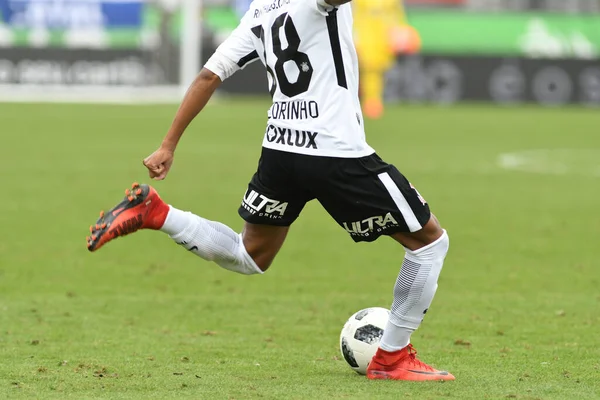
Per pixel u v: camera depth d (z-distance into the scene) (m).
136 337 23.12
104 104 111.75
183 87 119.44
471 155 71.69
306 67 17.84
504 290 29.39
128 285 29.98
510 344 22.58
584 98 123.06
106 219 18.09
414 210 18.00
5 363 20.05
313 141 17.86
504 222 43.09
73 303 27.20
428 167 64.12
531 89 122.69
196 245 19.02
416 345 22.47
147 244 37.50
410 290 18.41
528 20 123.88
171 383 18.34
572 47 122.94
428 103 122.00
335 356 21.27
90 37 117.75
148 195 18.28
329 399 17.05
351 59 18.12
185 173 58.84
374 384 18.36
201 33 120.38
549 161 68.88
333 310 26.72
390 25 105.25
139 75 118.69
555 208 47.66
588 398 17.41
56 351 21.36
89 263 33.41
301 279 31.23
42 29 117.00
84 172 58.50
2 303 27.06
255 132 86.81
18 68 116.75
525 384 18.52
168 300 27.86
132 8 118.25
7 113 98.81
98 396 17.22
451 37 122.31
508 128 93.94
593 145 80.50
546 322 25.09
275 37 18.06
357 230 18.39
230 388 17.92
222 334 23.64
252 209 19.00
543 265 33.56
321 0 17.52
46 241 37.25
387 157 69.19
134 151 70.19
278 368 19.92
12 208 45.06
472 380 18.81
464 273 32.06
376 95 105.12
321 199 18.36
